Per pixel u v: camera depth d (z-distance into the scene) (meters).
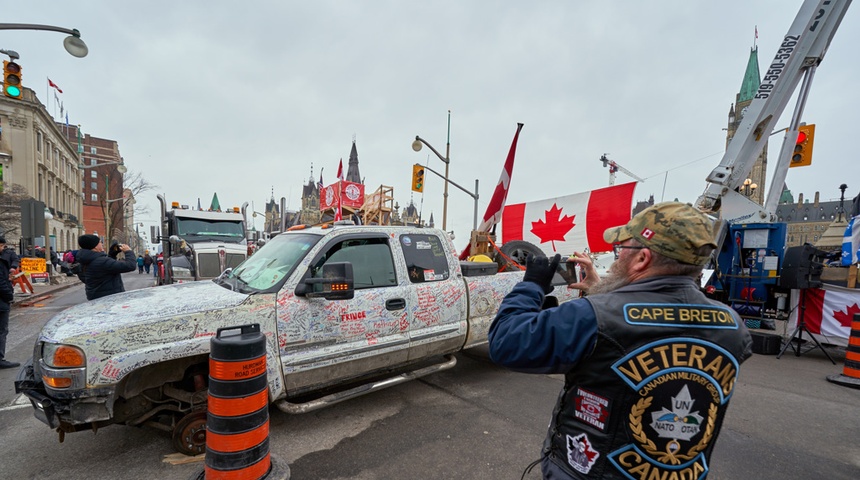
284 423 3.46
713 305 1.16
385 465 2.85
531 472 2.80
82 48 8.54
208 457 2.22
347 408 3.79
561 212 9.25
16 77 8.98
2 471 2.71
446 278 4.24
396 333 3.72
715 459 3.01
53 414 2.46
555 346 1.16
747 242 6.91
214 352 2.20
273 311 3.01
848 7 6.53
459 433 3.33
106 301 3.05
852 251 6.87
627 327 1.09
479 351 5.80
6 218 23.59
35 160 35.84
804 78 6.94
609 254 8.27
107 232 38.56
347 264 2.99
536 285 1.42
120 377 2.46
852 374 4.68
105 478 2.65
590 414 1.16
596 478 1.13
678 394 1.08
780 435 3.38
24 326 7.54
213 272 9.58
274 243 4.02
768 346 5.97
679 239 1.12
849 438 3.35
